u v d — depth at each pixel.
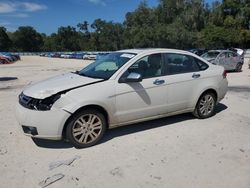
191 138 5.55
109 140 5.45
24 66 29.67
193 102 6.45
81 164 4.49
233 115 7.15
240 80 13.96
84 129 5.06
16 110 5.15
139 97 5.55
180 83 6.11
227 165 4.45
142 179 4.05
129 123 5.61
